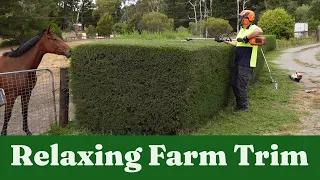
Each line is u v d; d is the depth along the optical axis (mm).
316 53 19250
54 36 6207
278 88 8508
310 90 8180
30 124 6449
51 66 14609
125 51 5223
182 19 66375
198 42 6273
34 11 37938
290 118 6078
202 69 5367
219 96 6395
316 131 5402
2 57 6117
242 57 6465
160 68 5062
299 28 35844
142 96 5242
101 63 5418
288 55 17609
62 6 66125
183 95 5016
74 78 5695
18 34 35125
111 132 5586
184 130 5215
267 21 28250
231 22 61469
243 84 6520
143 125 5344
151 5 63188
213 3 63500
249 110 6676
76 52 5582
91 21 70750
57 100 7875
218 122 6039
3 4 34875
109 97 5469
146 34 11312
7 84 5734
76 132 5754
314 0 43031
